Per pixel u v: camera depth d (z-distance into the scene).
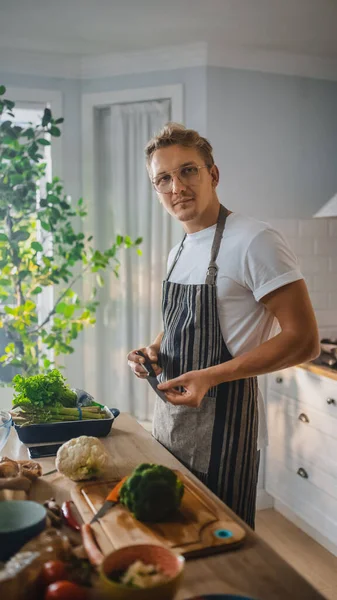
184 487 1.19
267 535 2.95
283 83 3.26
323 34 2.94
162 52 3.13
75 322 3.06
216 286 1.60
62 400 1.62
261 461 3.22
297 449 2.92
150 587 0.78
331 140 3.39
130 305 3.32
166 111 3.20
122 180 3.25
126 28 2.86
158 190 1.65
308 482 2.84
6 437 1.37
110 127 3.31
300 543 2.87
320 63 3.29
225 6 2.61
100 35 2.96
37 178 3.06
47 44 3.07
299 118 3.30
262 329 1.62
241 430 1.58
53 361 3.30
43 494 1.22
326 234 3.30
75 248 3.01
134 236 3.29
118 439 1.57
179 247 1.81
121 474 1.32
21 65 3.17
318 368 2.72
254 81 3.20
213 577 0.91
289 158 3.29
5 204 2.93
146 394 3.30
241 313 1.59
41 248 2.95
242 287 1.58
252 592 0.88
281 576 0.92
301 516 2.90
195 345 1.62
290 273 1.49
